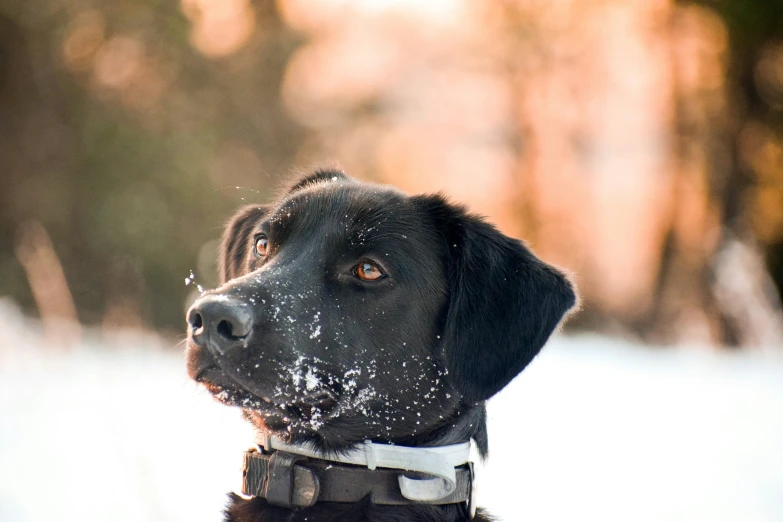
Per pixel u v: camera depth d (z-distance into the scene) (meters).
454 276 3.81
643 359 13.94
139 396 8.27
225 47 18.02
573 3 24.39
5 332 9.48
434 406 3.69
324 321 3.54
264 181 17.36
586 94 24.92
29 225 15.45
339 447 3.56
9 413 7.04
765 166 19.98
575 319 22.50
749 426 8.38
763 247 19.53
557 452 7.50
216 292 3.44
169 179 15.80
